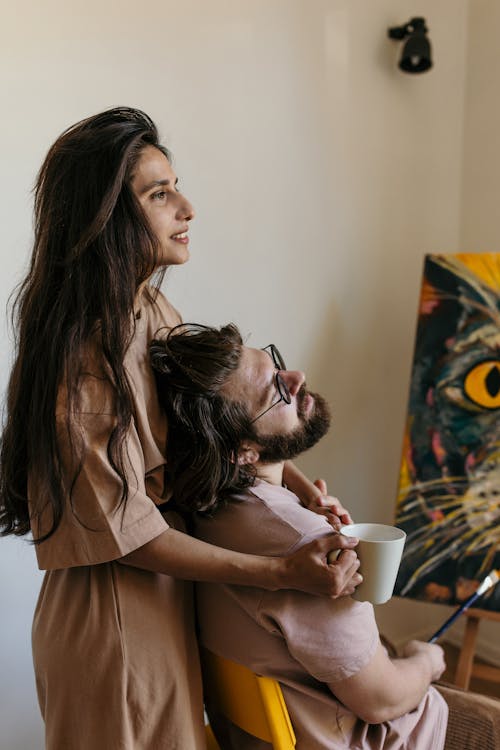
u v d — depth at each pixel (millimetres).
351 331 2150
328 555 874
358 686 909
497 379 1833
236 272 1879
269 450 1030
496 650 2270
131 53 1636
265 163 1892
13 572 1620
